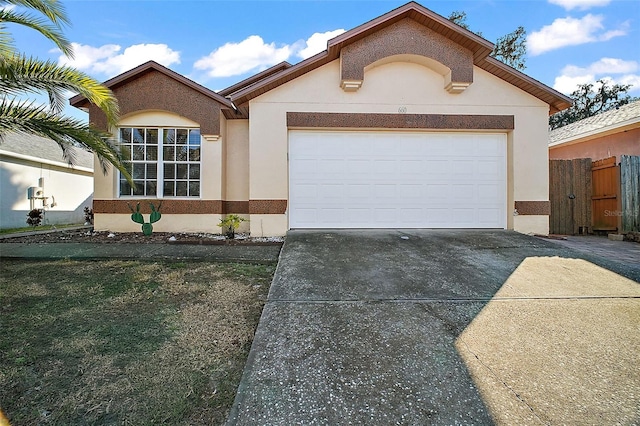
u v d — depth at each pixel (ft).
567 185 32.07
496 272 16.19
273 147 25.98
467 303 12.59
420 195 26.91
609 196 29.89
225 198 29.76
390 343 9.68
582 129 41.39
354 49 25.05
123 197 28.40
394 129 26.53
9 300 13.61
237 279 16.55
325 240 22.41
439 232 25.50
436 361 8.79
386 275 15.58
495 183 27.30
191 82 27.76
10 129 16.46
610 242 26.48
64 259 19.74
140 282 15.94
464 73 25.45
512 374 8.27
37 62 17.10
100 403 7.64
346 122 26.13
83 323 11.67
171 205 28.35
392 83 26.35
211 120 28.25
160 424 7.07
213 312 12.70
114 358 9.49
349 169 26.68
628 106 41.60
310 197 26.58
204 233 28.32
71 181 47.78
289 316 11.40
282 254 19.13
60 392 8.00
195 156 28.91
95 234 27.48
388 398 7.39
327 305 12.29
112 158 19.36
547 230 26.89
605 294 13.61
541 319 11.34
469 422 6.71
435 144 27.02
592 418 6.82
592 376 8.23
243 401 7.30
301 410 7.04
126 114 27.63
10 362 9.18
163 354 9.74
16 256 19.77
